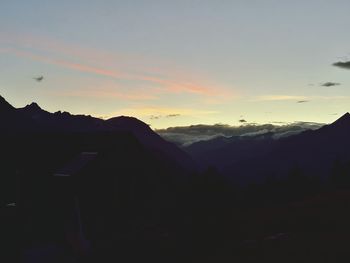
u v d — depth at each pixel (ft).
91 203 105.91
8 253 99.40
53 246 100.89
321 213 96.32
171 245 91.71
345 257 59.67
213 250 82.07
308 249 65.92
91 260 93.20
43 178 112.37
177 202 128.88
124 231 106.83
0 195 116.98
